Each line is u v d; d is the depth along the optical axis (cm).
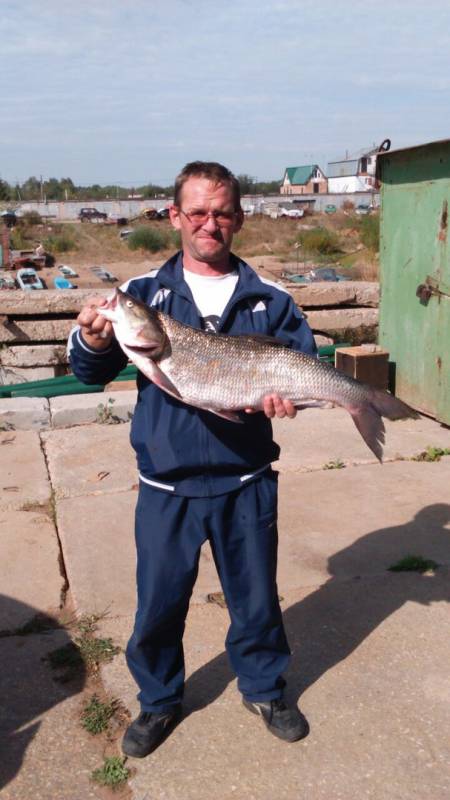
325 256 5034
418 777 297
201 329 290
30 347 894
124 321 274
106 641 383
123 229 7144
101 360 295
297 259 4712
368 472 616
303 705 340
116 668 365
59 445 680
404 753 310
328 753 310
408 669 364
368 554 478
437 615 410
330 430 717
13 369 895
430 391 758
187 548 305
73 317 926
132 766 304
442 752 311
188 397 285
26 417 730
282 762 305
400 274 796
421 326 764
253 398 288
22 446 681
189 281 304
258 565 310
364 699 343
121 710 336
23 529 520
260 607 312
